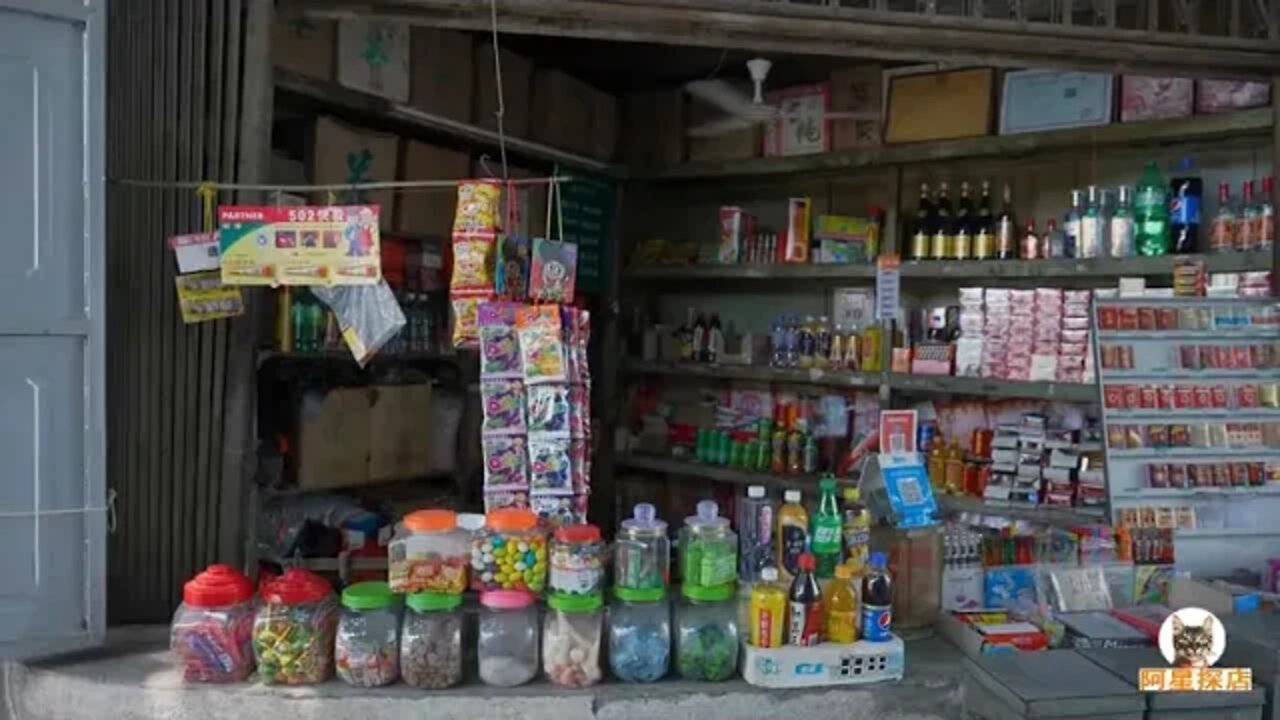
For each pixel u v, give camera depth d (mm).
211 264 2365
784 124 4410
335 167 3451
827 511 2271
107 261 2428
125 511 2461
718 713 2078
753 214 4801
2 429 2115
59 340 2166
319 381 3631
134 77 2439
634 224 5000
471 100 3973
